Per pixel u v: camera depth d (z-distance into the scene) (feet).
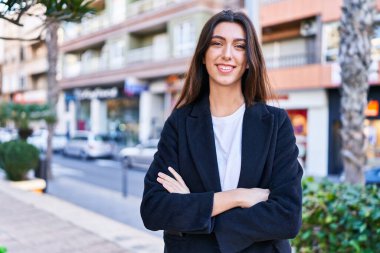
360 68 15.01
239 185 4.88
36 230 16.79
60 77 104.58
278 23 55.06
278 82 53.67
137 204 29.58
